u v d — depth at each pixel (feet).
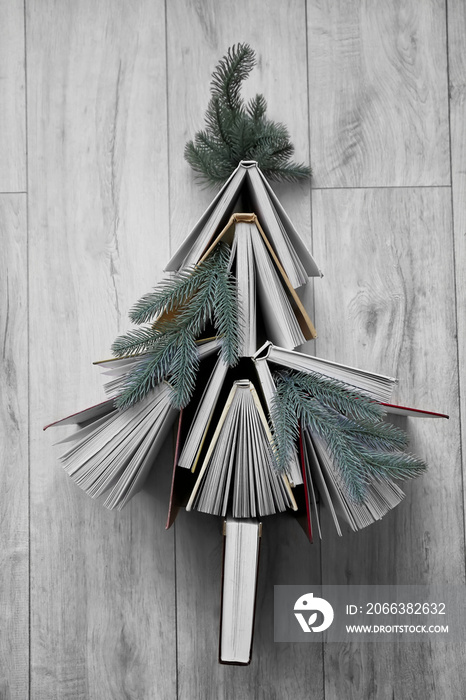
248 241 2.49
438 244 3.08
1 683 2.92
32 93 3.07
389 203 3.09
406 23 3.12
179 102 3.07
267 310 2.64
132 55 3.08
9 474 2.98
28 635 2.94
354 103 3.10
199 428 2.44
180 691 2.93
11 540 2.96
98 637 2.94
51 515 2.97
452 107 3.11
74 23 3.08
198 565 2.97
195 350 2.45
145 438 2.54
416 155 3.10
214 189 3.05
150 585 2.96
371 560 3.00
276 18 3.10
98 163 3.06
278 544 3.00
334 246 3.06
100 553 2.97
